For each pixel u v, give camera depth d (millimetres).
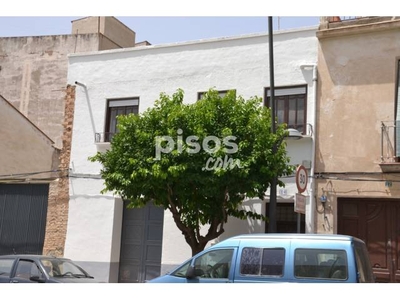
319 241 7227
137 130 11359
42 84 22328
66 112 16859
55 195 16453
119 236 15664
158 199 11500
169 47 15719
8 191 17328
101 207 15750
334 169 13109
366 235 12750
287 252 7281
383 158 12578
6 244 16922
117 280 15453
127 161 11320
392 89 12820
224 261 7621
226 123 11125
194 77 15203
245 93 14422
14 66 22922
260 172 10852
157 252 15250
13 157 17203
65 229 16078
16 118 17281
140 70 16031
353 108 13164
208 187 10773
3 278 9742
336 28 13508
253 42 14570
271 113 10938
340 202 13141
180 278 7676
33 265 9797
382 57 13055
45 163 16859
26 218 16859
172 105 11656
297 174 9594
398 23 12859
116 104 16297
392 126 12625
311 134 13406
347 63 13406
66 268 10141
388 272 12359
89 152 16234
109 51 16562
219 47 15008
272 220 10586
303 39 13992
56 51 22531
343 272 6926
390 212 12633
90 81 16688
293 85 13914
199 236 11641
